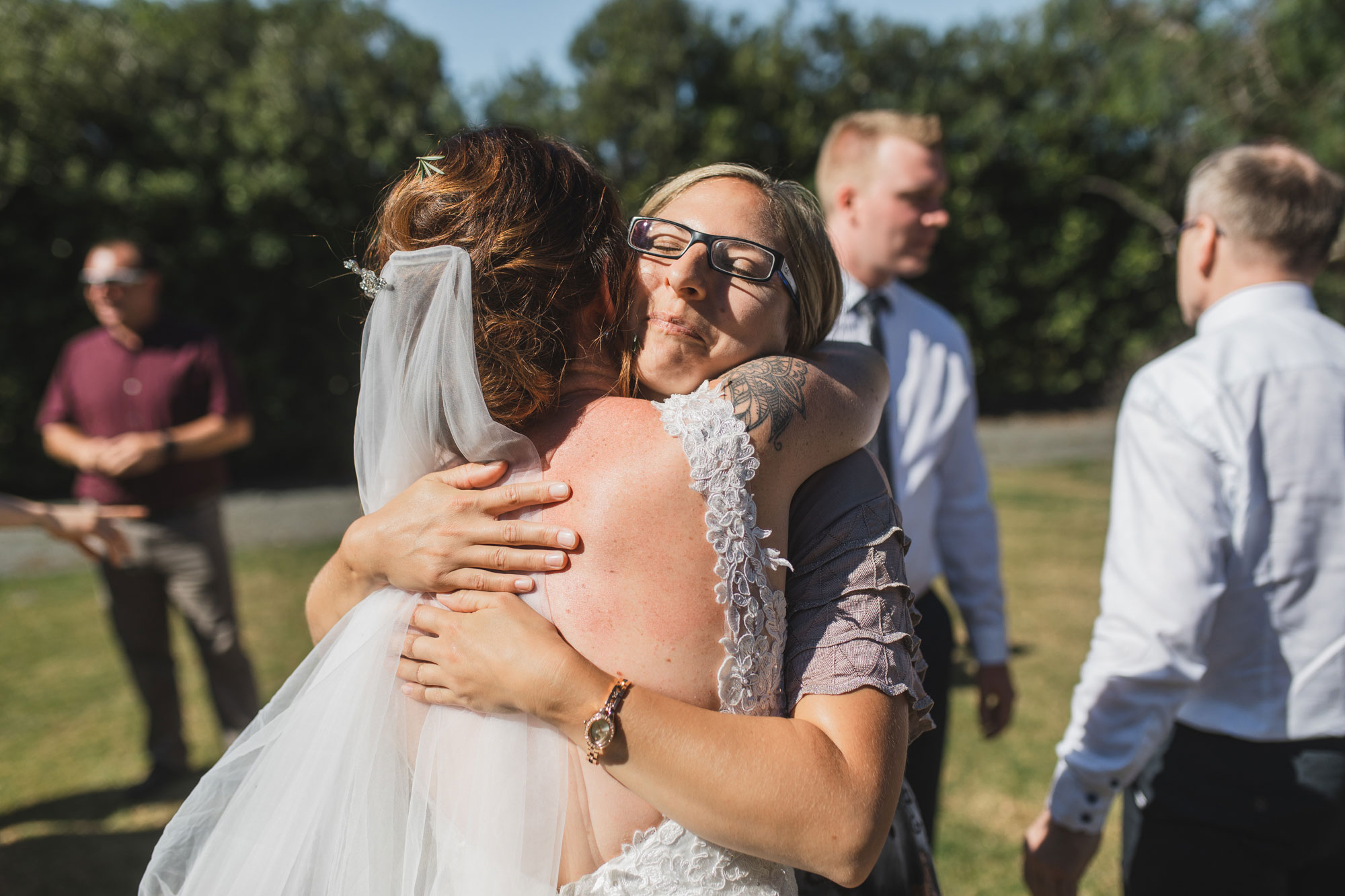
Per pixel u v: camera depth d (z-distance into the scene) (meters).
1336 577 1.50
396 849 1.07
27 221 9.08
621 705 0.93
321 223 10.30
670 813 0.93
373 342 1.11
